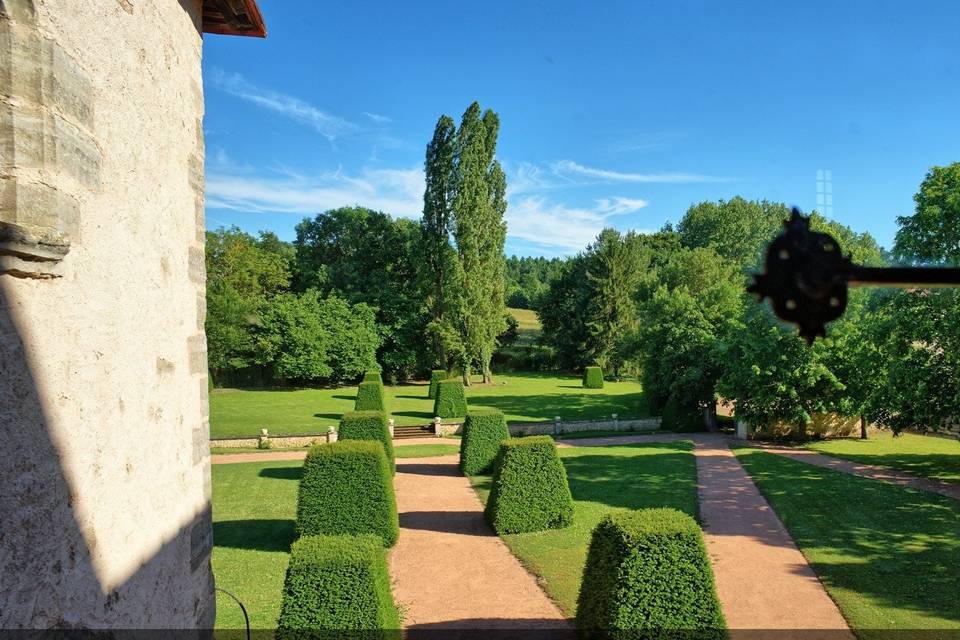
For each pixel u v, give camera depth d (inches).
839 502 585.3
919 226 661.3
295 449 938.1
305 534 486.6
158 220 168.7
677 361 1107.9
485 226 1772.9
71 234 120.5
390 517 493.4
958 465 743.1
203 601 198.4
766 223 2455.7
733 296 1159.0
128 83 149.9
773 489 645.3
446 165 1781.5
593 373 1808.6
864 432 987.3
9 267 102.2
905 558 433.7
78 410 123.8
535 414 1277.1
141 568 151.6
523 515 525.7
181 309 186.7
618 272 2049.7
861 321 867.4
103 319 134.8
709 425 1109.7
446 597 395.2
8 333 103.1
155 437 163.0
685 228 2780.5
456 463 836.6
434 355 1995.6
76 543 121.8
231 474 758.5
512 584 415.8
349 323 1867.6
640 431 1094.4
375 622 276.4
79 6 126.6
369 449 501.0
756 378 909.8
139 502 151.4
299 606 275.6
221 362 1724.9
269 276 2101.4
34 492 108.6
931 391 664.4
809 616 350.9
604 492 650.8
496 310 1867.6
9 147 106.9
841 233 803.4
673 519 315.0
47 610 111.4
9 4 107.9
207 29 235.3
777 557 446.3
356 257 2154.3
